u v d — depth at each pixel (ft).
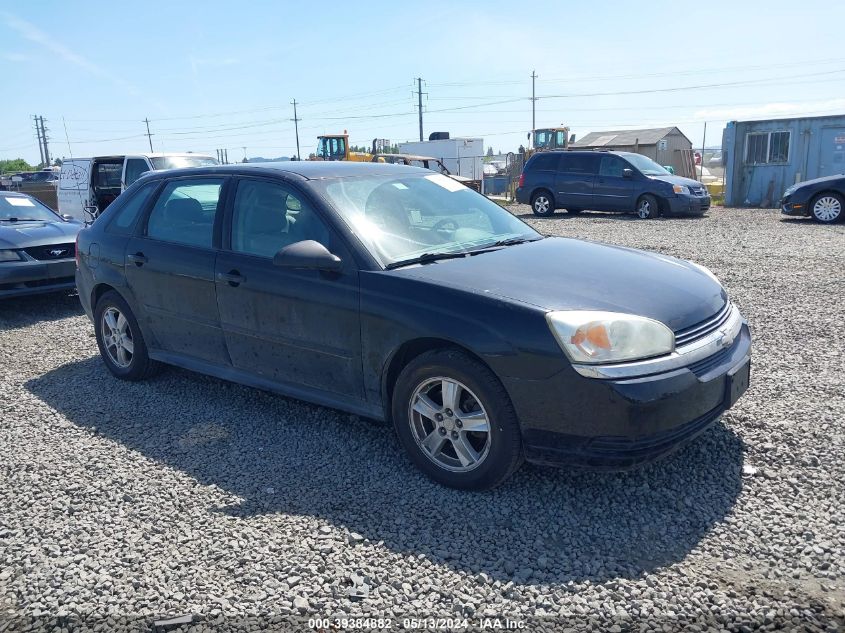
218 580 9.56
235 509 11.44
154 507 11.60
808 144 64.80
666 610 8.64
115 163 52.49
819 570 9.30
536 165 64.54
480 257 13.02
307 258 12.41
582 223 55.16
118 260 17.13
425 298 11.61
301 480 12.35
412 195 14.83
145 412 15.92
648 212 57.93
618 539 10.21
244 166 15.43
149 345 17.08
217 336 15.12
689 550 9.89
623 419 10.17
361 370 12.62
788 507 10.85
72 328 24.67
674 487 11.57
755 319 21.99
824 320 21.53
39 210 31.17
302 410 15.56
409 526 10.74
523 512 11.01
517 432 10.98
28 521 11.30
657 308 11.19
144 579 9.62
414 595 9.16
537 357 10.48
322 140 92.02
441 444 11.82
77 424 15.35
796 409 14.39
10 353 21.53
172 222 16.33
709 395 11.05
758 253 35.29
